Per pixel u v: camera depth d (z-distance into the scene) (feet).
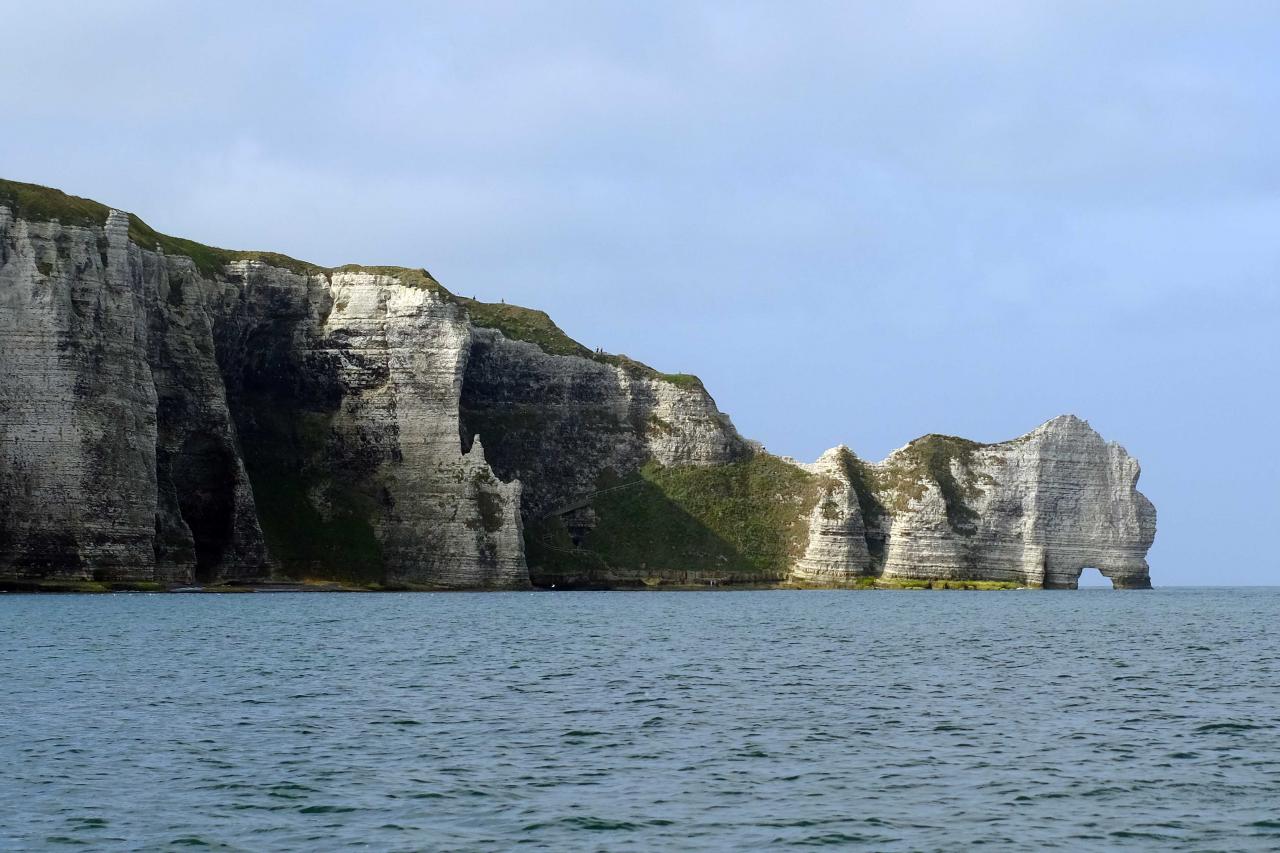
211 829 129.39
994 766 157.17
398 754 161.99
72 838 126.52
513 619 409.90
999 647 312.71
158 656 272.92
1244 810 137.59
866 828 130.62
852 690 222.89
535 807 137.28
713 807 137.80
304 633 340.39
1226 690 225.56
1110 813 136.36
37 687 221.05
